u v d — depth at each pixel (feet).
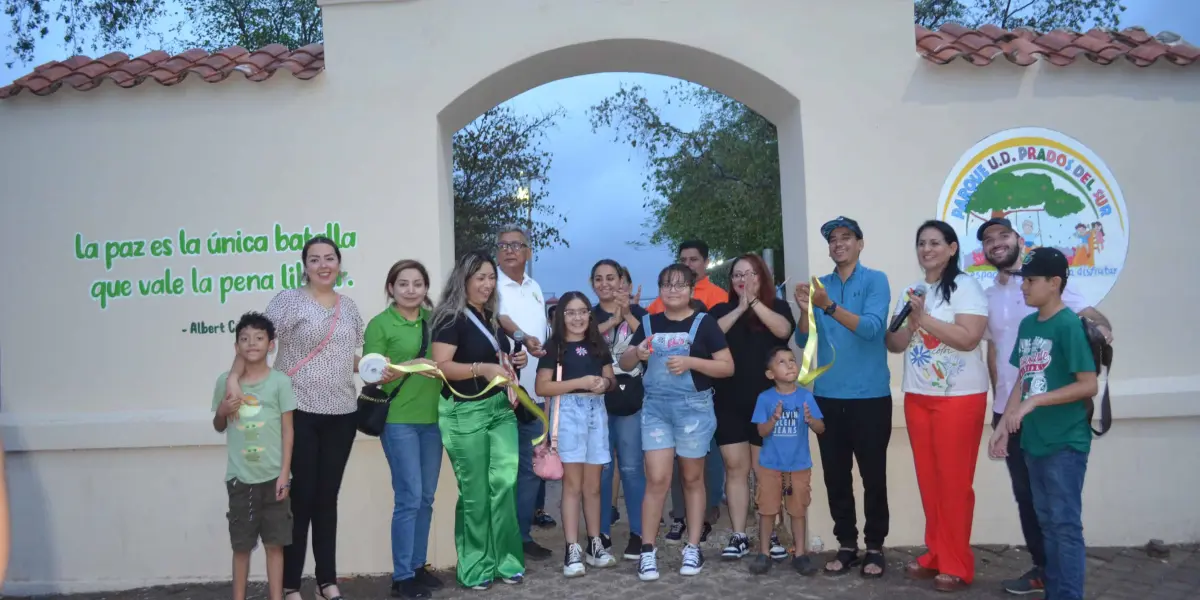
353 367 14.93
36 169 17.88
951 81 17.94
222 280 17.74
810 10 17.95
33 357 17.71
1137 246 17.92
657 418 15.94
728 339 16.99
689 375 15.79
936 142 17.90
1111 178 17.93
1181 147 18.01
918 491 17.71
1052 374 12.89
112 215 17.83
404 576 15.17
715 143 44.55
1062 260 12.91
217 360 17.67
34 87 17.60
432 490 15.84
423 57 17.87
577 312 15.93
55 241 17.83
